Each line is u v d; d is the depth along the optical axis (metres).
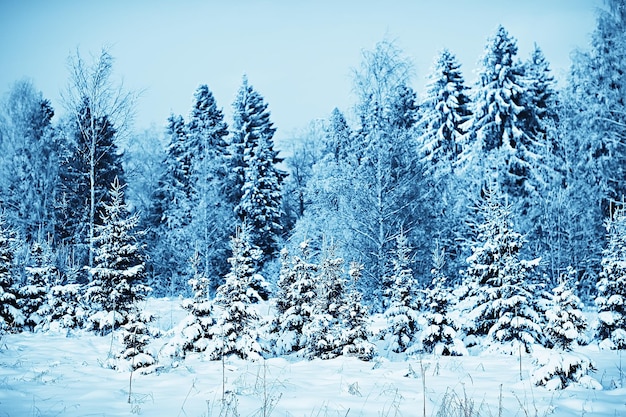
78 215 27.61
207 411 5.96
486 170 25.81
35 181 30.16
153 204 37.59
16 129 32.00
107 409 5.97
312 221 27.16
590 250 22.58
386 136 22.56
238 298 10.94
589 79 27.36
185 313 19.42
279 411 6.04
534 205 24.75
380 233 20.86
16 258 19.88
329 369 9.66
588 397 6.87
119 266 13.89
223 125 43.19
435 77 36.50
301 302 12.66
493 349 12.62
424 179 22.98
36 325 15.22
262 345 11.23
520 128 31.31
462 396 7.04
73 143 26.44
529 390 7.48
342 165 23.11
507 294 12.91
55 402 6.25
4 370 8.52
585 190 24.09
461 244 23.77
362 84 22.62
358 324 11.60
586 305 21.42
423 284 21.50
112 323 12.91
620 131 25.84
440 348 12.27
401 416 5.88
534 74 36.50
